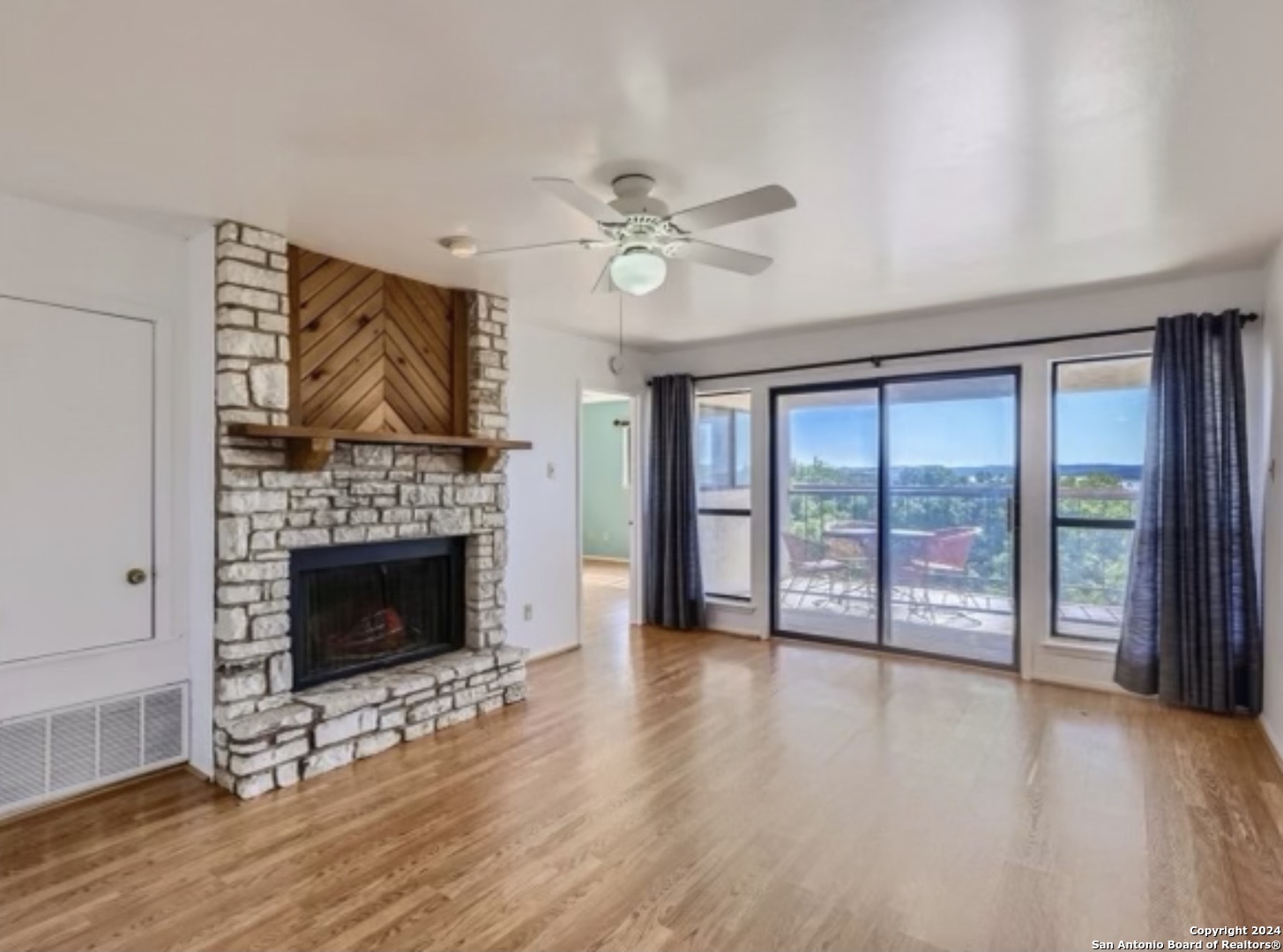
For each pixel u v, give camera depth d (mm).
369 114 2113
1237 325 3652
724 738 3512
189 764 3174
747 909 2141
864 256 3461
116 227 2967
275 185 2627
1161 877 2285
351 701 3234
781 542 5715
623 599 7520
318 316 3439
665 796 2879
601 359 5691
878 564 5234
